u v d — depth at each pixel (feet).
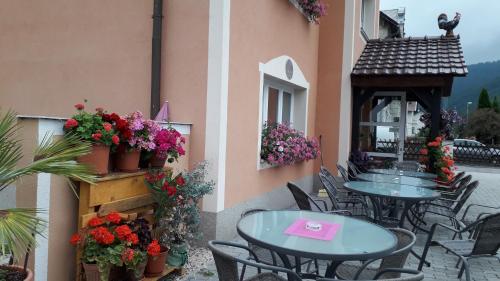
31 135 10.21
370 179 21.85
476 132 115.14
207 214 16.90
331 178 22.35
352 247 9.06
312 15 28.12
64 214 11.09
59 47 19.22
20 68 19.99
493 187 43.55
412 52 32.96
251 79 19.77
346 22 31.55
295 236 9.72
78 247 11.00
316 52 31.65
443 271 15.70
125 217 11.91
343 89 31.73
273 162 22.11
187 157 16.88
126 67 18.10
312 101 31.09
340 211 15.61
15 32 19.99
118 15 18.17
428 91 30.91
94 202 11.10
